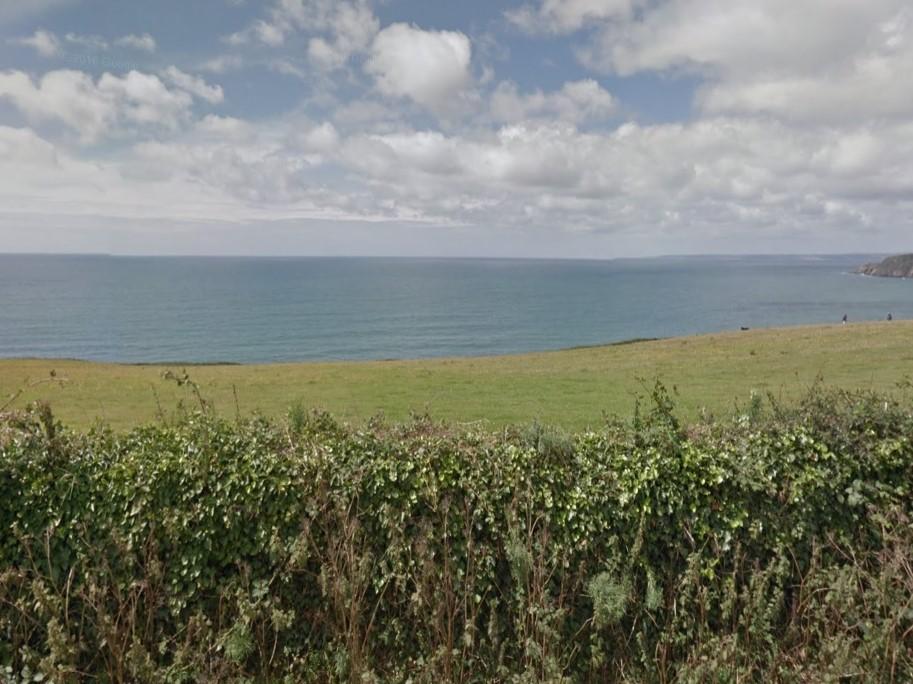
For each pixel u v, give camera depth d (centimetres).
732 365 1955
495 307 9706
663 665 337
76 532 351
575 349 3120
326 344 5594
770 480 376
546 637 327
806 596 352
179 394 1572
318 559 357
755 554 372
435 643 346
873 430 392
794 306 9331
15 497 350
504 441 405
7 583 331
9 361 2683
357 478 367
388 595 358
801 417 410
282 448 386
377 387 1645
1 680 320
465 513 368
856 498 372
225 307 9325
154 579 346
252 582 355
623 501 371
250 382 1848
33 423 376
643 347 2855
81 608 344
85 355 4900
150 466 363
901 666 316
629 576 351
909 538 355
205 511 357
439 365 2408
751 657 337
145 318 7725
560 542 366
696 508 374
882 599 322
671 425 409
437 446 389
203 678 323
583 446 401
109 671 322
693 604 358
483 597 359
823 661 323
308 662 348
